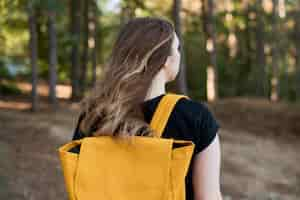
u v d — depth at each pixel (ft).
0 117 40.91
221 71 95.81
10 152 31.83
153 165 5.92
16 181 28.17
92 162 6.10
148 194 5.89
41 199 27.14
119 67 6.29
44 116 44.83
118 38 6.50
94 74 72.33
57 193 28.30
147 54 6.27
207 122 6.16
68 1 66.03
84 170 6.07
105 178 6.01
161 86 6.41
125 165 6.01
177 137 6.11
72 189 6.03
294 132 56.39
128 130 6.06
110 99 6.25
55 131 38.63
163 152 5.90
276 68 89.71
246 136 53.67
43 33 62.64
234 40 99.19
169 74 6.59
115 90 6.24
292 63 116.06
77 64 66.08
